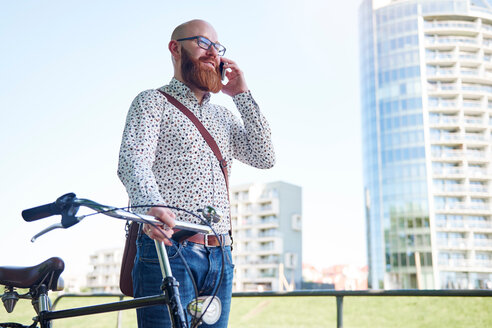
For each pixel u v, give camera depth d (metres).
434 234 71.44
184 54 1.95
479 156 74.38
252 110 2.11
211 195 1.86
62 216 1.27
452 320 13.68
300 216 101.56
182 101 1.94
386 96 76.88
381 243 74.19
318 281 96.75
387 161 75.25
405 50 77.12
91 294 4.39
